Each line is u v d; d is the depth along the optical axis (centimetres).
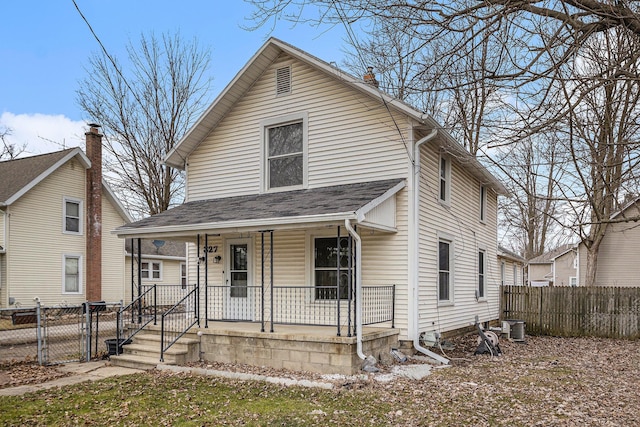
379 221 936
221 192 1262
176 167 1359
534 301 1656
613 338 1528
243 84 1216
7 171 2052
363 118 1078
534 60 448
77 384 782
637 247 2105
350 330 848
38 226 1922
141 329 1052
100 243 2139
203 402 670
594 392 736
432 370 885
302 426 568
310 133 1141
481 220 1536
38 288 1905
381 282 1020
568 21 430
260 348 912
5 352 1107
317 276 1088
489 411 626
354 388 739
